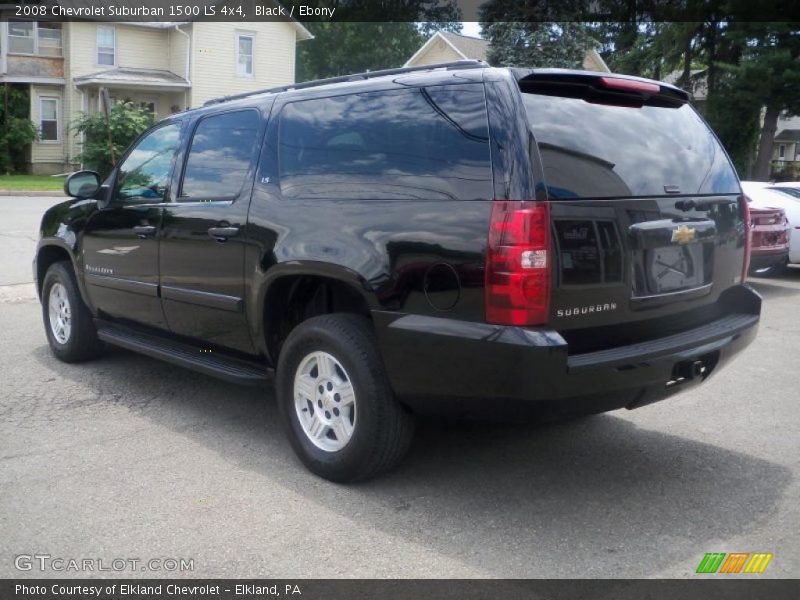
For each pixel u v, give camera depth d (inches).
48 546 136.7
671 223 151.9
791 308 370.6
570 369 133.4
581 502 155.6
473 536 141.2
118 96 1264.8
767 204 451.8
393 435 154.9
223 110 196.9
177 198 201.6
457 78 147.6
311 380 166.7
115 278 221.0
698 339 154.6
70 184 223.6
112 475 166.2
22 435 189.5
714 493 160.4
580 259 136.8
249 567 130.3
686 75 1368.1
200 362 196.2
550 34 930.1
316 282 174.2
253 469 170.2
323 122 169.2
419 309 143.5
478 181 138.5
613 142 149.3
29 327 305.0
